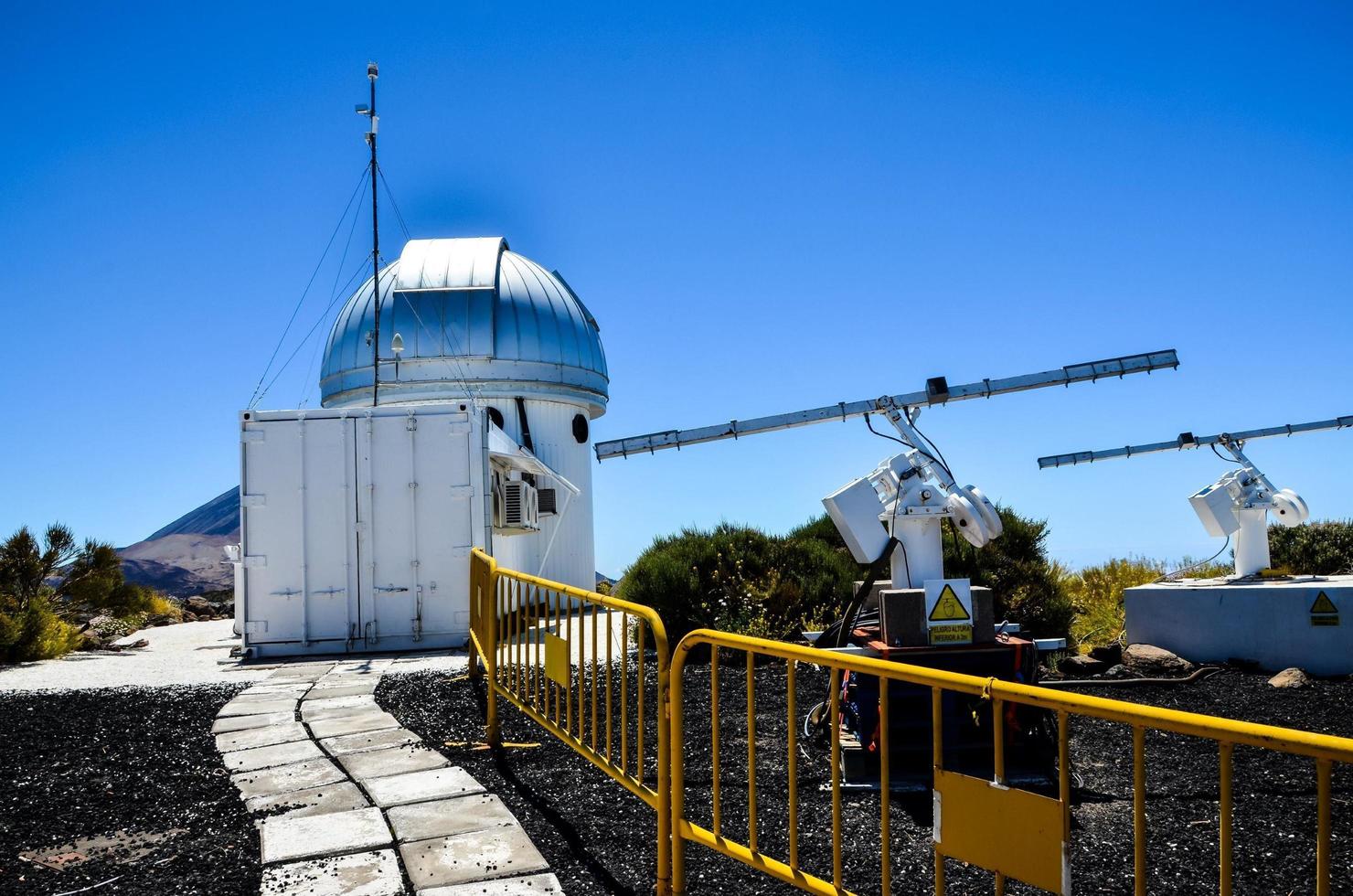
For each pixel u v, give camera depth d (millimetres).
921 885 4086
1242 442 11797
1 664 12141
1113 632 12227
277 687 9516
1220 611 10008
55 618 13797
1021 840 2639
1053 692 2578
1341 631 9391
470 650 9508
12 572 15547
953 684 2854
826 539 13969
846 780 5637
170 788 5766
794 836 3508
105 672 11219
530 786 5637
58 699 8797
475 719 7582
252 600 12531
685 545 12586
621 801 5281
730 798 5426
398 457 12742
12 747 6855
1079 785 5586
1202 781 5629
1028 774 5676
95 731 7367
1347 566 14562
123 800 5527
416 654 12258
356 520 12641
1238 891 3994
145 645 15031
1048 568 12102
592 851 4520
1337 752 2010
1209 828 4762
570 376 19578
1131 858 4391
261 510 12602
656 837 4488
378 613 12578
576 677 9242
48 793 5691
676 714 3996
